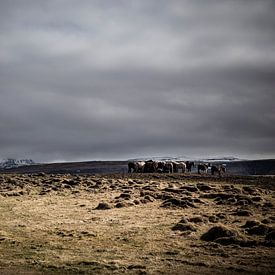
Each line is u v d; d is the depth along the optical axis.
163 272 18.59
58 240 25.72
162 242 24.86
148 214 34.47
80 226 30.09
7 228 29.84
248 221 28.30
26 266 19.75
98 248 23.55
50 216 34.81
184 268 19.30
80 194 50.28
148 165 90.81
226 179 69.38
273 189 57.09
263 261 20.41
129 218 32.88
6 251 22.92
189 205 38.16
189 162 100.19
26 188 57.31
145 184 60.12
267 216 32.88
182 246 23.81
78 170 175.38
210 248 23.11
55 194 50.91
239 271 18.78
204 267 19.45
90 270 19.02
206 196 44.53
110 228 29.17
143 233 27.36
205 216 32.31
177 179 70.00
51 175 80.00
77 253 22.44
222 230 25.38
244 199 41.19
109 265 19.70
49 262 20.42
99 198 45.97
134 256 21.67
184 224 28.53
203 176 74.69
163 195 44.50
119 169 165.88
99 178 71.00
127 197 44.47
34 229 29.30
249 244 23.75
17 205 41.84
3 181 65.62
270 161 149.75
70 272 18.73
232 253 22.05
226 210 35.97
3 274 18.39
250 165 148.50
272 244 23.53
